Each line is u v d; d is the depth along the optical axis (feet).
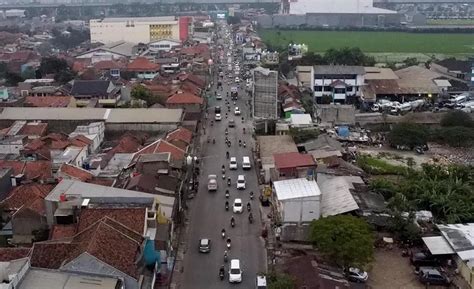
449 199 268.82
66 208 224.74
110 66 635.66
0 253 188.24
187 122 409.49
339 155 332.80
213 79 637.30
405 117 445.37
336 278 200.13
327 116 431.02
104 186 252.62
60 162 307.17
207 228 261.44
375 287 209.05
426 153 376.68
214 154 369.71
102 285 171.22
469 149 387.14
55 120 397.19
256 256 234.58
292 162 282.97
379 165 345.31
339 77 499.10
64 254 185.37
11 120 399.85
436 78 550.36
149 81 568.00
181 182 281.13
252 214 275.59
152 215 213.25
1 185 269.64
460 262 216.95
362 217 245.24
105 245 182.29
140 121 395.55
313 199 239.30
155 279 200.54
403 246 240.12
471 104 488.44
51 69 628.69
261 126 409.90
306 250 234.38
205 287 210.59
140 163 279.28
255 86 418.92
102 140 383.86
